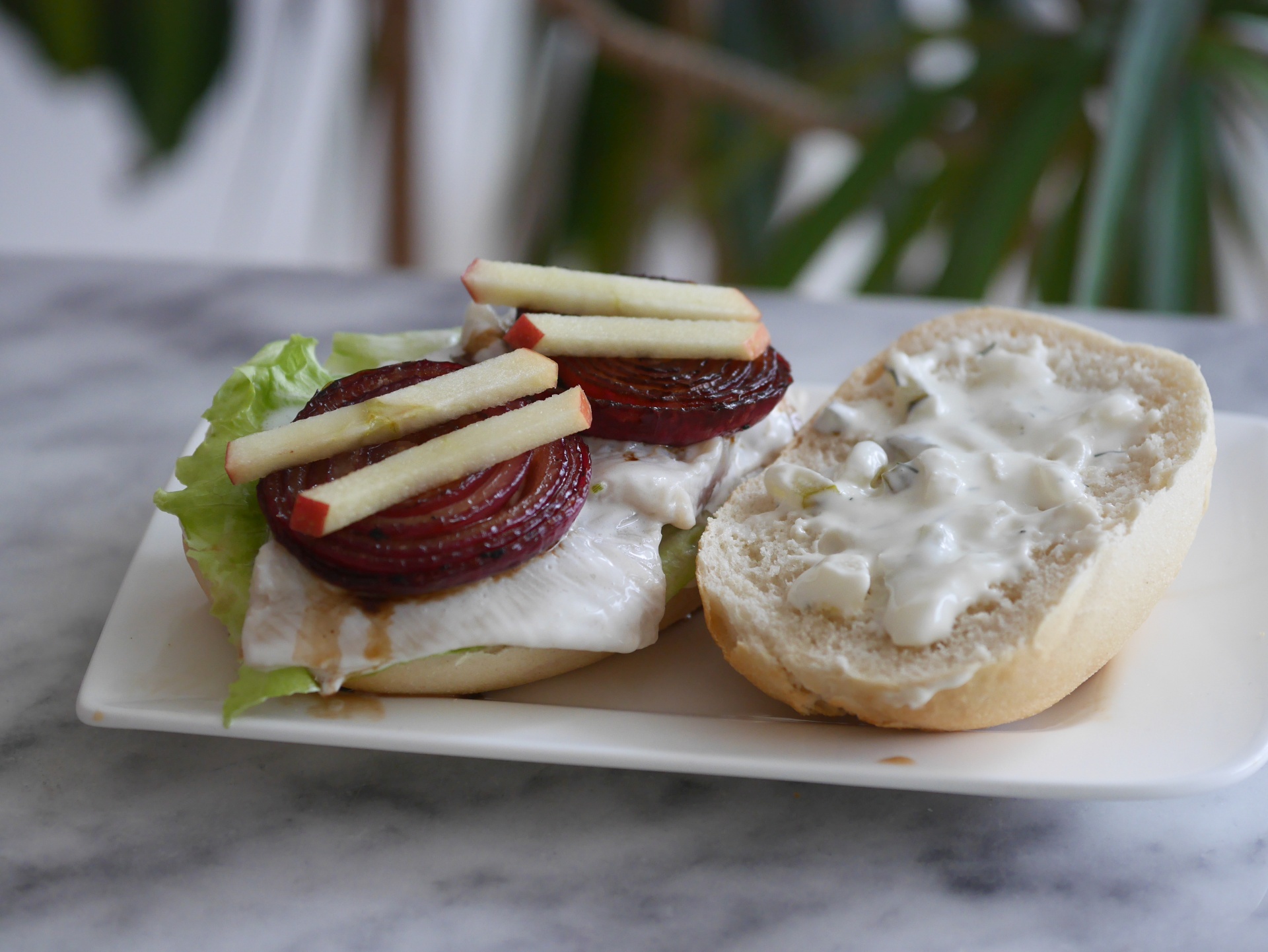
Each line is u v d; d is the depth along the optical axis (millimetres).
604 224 747
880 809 294
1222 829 288
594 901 275
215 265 556
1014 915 272
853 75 678
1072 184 620
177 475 320
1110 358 343
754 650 294
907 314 508
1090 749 280
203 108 691
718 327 334
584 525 314
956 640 285
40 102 809
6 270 546
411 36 709
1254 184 647
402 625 290
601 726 285
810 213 647
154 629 308
